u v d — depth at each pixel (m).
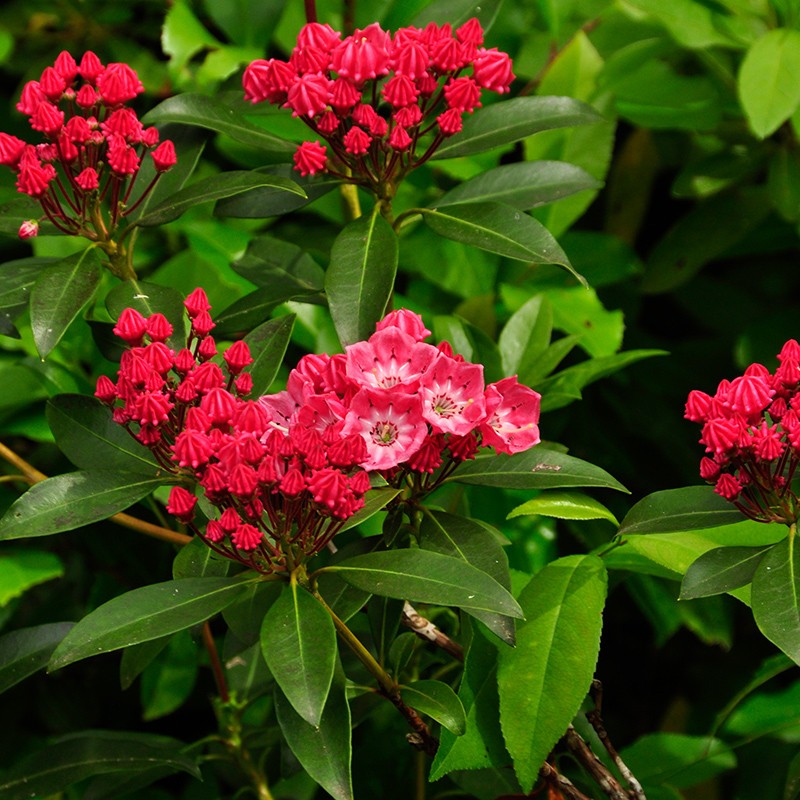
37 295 1.07
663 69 1.30
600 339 1.26
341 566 1.04
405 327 1.06
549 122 1.12
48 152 1.09
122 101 1.10
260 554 1.04
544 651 1.06
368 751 1.26
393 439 1.04
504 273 1.30
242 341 1.07
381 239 1.09
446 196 1.14
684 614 1.26
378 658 1.08
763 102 1.22
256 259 1.19
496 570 1.06
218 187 1.09
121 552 1.28
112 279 1.27
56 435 1.09
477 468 1.09
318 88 1.07
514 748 1.05
